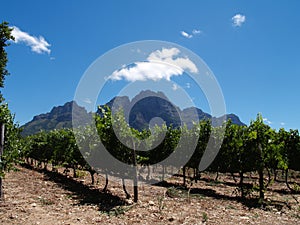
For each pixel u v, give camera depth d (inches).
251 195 522.6
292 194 576.7
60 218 300.8
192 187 621.3
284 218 340.8
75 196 440.1
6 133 373.7
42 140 941.8
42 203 369.1
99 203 390.0
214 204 419.8
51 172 813.9
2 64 492.7
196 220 312.0
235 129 570.6
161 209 362.6
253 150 492.1
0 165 345.4
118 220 303.3
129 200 418.9
